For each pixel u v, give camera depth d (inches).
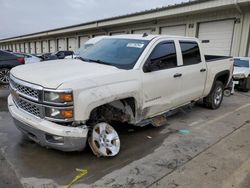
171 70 177.8
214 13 574.6
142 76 152.6
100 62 162.1
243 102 308.2
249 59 438.6
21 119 131.0
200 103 284.4
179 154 149.0
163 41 174.9
